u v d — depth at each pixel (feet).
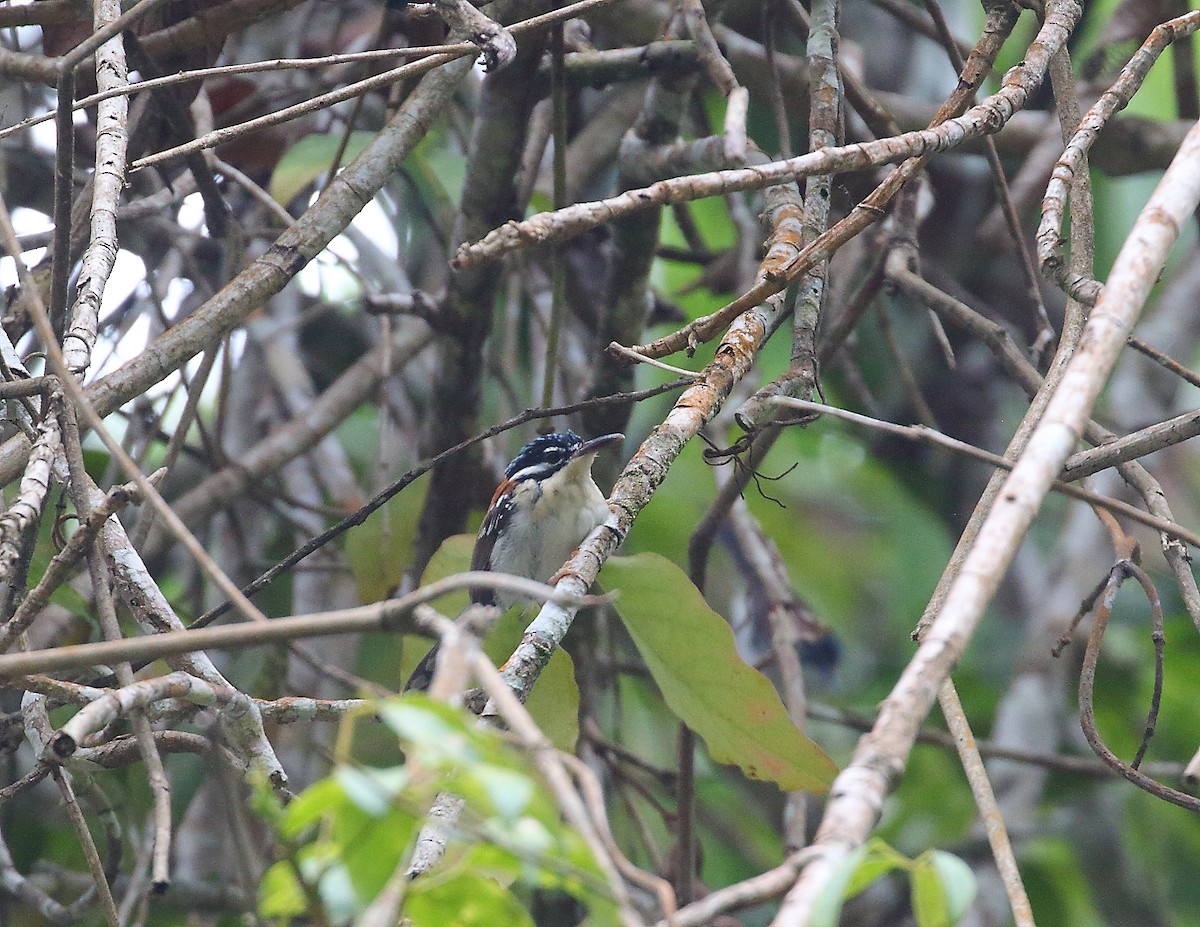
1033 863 40.91
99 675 26.86
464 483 39.81
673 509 50.39
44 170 40.34
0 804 20.33
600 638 42.19
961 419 48.83
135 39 30.83
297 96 41.50
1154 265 15.64
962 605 13.02
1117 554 25.13
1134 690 44.34
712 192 20.35
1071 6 25.84
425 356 50.16
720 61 27.04
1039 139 42.09
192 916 34.73
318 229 26.73
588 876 12.18
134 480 16.53
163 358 25.27
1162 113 48.37
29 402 22.98
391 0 27.25
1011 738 42.47
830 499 52.42
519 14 31.86
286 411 47.93
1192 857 43.52
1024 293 47.80
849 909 42.52
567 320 45.57
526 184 38.93
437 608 30.32
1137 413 47.11
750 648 42.93
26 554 22.13
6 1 32.27
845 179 36.78
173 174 38.58
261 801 12.92
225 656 39.55
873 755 12.28
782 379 26.32
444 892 13.76
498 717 19.71
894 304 48.55
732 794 47.37
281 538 45.85
